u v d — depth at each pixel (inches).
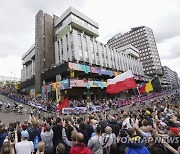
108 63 2394.2
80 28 2304.4
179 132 161.6
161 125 225.1
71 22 2146.9
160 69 5019.7
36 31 2250.2
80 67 1750.7
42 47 2166.6
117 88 431.5
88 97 1764.3
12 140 204.1
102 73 2006.6
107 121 279.6
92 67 1883.6
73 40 1973.4
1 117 869.8
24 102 1423.5
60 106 506.3
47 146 196.5
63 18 2252.7
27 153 175.5
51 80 1972.2
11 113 994.7
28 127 254.8
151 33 5329.7
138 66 3257.9
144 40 5177.2
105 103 1307.8
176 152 142.4
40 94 1977.1
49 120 241.1
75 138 162.9
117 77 437.4
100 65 2229.3
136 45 5275.6
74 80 1581.0
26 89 2434.8
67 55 2033.7
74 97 1748.3
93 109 1087.6
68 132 217.5
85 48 2082.9
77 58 1929.1
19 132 222.8
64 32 2201.0
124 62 2805.1
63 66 1686.8
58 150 139.6
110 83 444.5
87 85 1696.6
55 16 2454.5
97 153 176.4
